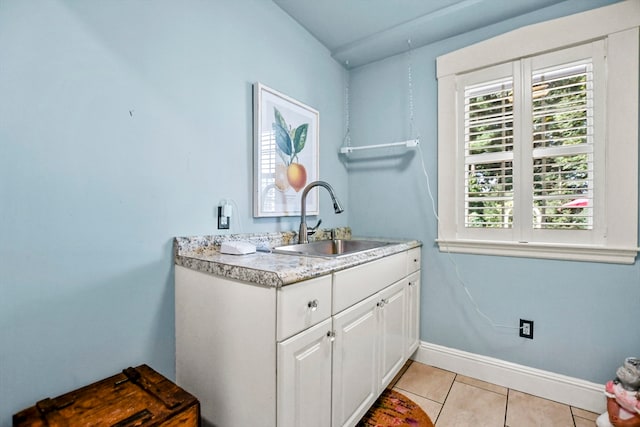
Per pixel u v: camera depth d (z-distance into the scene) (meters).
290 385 0.96
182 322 1.26
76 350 1.01
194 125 1.35
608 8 1.54
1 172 0.86
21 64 0.89
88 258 1.03
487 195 1.90
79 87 1.01
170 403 0.90
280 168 1.76
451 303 2.03
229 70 1.51
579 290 1.65
